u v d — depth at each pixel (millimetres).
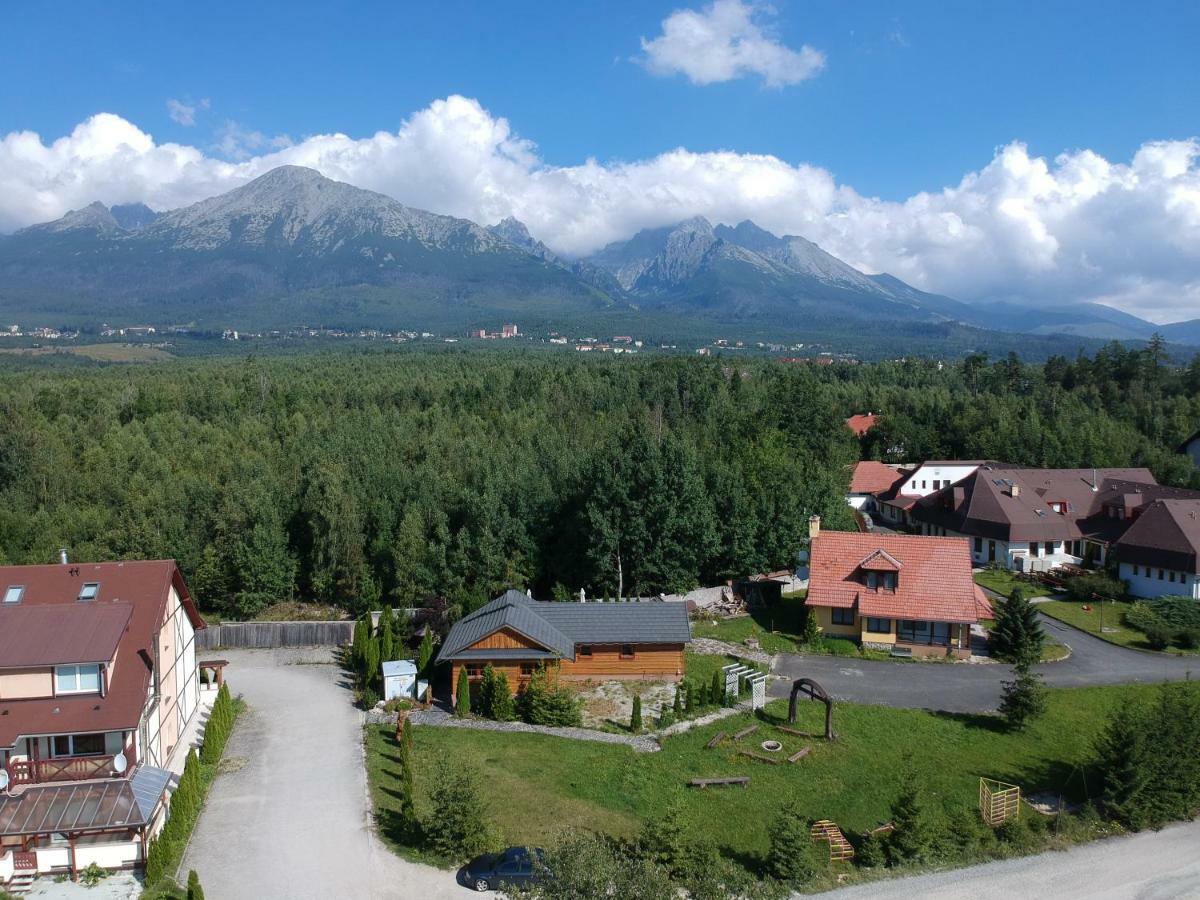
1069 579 72375
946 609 58062
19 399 115500
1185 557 67312
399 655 54125
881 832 35938
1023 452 115562
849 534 63844
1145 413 133000
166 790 36062
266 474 79625
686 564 69500
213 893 30438
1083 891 33156
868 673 55188
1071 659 58031
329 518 67188
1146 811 38656
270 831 34781
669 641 52312
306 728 46000
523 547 68938
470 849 32812
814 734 45562
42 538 70250
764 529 72812
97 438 100688
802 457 104500
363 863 32375
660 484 67750
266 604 67250
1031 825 37656
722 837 35875
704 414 128875
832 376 197125
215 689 51781
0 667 34312
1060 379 162250
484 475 75625
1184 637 60125
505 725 46094
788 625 63531
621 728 45938
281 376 168750
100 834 33094
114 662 36688
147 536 68562
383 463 86250
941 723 47500
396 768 40781
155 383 143250
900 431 133000
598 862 24500
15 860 31719
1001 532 79938
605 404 138875
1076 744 45750
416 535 66500
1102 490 87750
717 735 44750
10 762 34062
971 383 180000
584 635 52344
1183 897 32875
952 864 34906
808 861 33250
